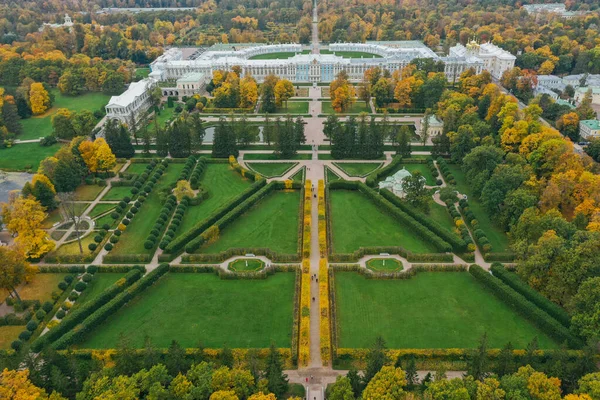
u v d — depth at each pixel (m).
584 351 194.00
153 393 184.75
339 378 192.38
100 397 180.38
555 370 192.75
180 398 185.88
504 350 198.75
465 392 178.38
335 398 187.25
